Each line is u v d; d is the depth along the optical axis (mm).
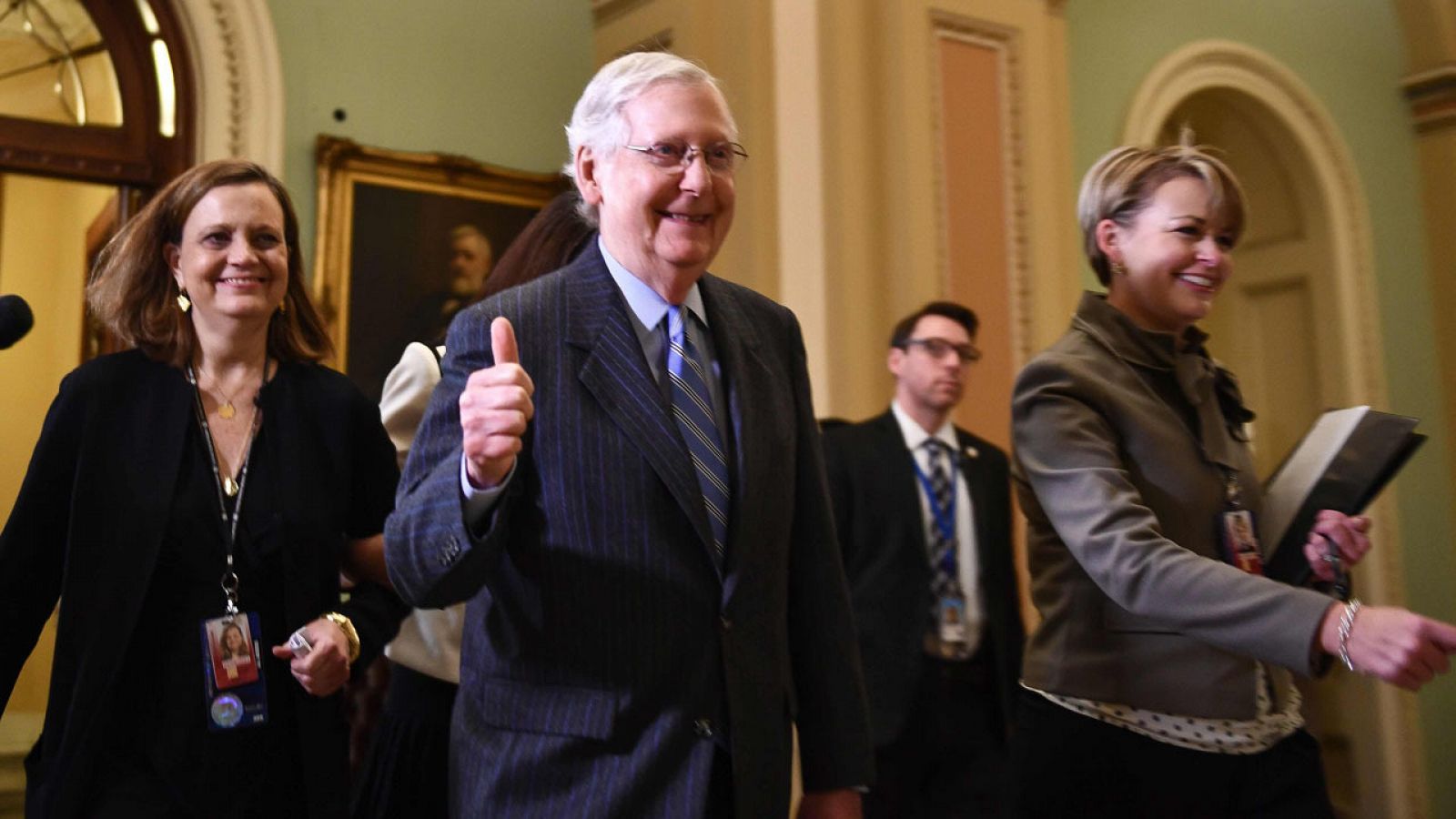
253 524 2189
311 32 5145
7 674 2127
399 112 5293
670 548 1712
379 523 2391
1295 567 2182
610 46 5684
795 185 5043
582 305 1822
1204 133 7859
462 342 1781
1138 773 2164
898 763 3768
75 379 2209
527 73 5629
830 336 4973
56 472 2146
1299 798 2188
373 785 2488
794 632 1980
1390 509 7520
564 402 1746
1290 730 2236
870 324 5043
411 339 5137
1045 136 5617
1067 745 2217
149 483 2137
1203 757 2145
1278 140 7660
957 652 3896
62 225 6344
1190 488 2168
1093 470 2088
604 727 1653
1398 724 7348
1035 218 5520
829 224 5031
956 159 5340
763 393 1909
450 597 1614
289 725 2162
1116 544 2008
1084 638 2219
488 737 1724
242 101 4902
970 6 5488
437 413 1752
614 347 1787
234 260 2248
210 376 2299
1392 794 7246
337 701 2234
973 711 3889
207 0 4863
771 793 1743
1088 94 6594
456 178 5328
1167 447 2182
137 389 2221
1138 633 2162
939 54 5367
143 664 2088
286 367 2371
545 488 1718
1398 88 8125
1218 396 2350
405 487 1729
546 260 2416
